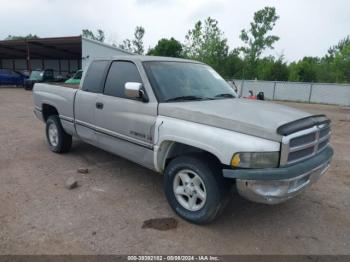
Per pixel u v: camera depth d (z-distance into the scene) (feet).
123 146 14.44
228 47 140.67
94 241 10.56
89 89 16.61
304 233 11.71
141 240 10.73
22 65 153.07
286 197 10.48
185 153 11.93
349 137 30.45
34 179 15.81
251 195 10.14
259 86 98.37
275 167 9.99
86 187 15.01
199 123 11.27
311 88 89.20
